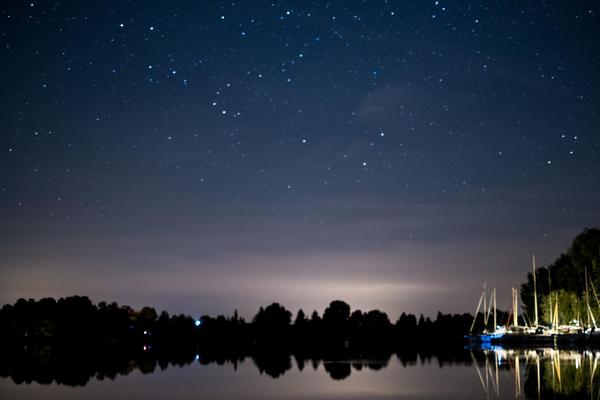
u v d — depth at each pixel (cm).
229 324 19075
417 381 5194
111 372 6475
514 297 11438
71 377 5928
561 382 4638
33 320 16100
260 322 19150
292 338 18838
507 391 4269
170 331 18500
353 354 10200
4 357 9331
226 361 8362
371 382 5247
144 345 14875
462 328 18138
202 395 4556
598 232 10125
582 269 10044
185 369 6900
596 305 9456
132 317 18788
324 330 19125
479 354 8600
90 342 16112
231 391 4759
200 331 18800
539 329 10469
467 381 4984
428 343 15962
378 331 18988
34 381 5559
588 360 6556
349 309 19800
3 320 16138
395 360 8206
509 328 11288
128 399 4381
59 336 16062
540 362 6450
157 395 4581
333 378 5675
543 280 11644
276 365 7512
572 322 9944
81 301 16612
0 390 4912
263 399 4338
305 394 4562
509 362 6719
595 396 3938
